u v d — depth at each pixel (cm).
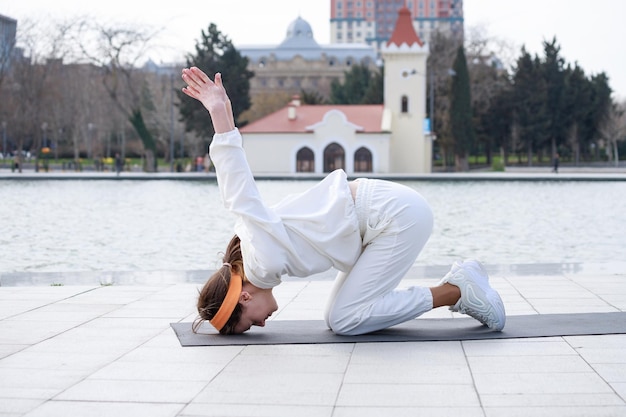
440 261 1098
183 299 642
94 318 555
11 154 6938
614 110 6881
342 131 5216
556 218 1820
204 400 347
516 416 318
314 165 5266
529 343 448
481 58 7006
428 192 2992
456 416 319
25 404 344
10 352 445
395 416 320
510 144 6931
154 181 4091
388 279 470
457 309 479
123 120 6612
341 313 472
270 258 448
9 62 5128
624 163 7131
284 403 341
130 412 330
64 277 804
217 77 461
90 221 1764
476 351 431
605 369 387
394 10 17475
